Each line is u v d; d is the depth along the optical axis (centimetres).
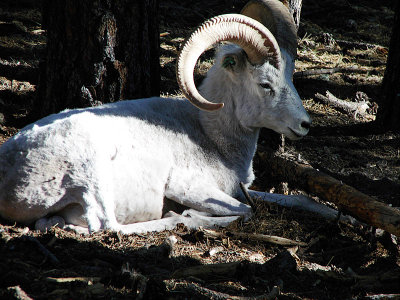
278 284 681
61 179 786
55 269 652
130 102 915
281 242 827
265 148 1190
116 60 1074
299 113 879
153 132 885
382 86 1551
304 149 1361
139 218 877
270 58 865
